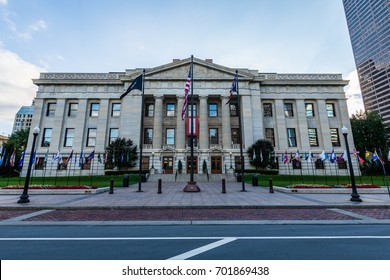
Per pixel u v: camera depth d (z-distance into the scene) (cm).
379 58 10344
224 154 3344
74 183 2377
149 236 614
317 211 994
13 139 4659
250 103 3594
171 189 1841
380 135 4184
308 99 3838
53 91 3709
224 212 974
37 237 605
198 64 3709
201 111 3528
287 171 3481
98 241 567
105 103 3703
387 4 10031
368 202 1161
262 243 544
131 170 3219
